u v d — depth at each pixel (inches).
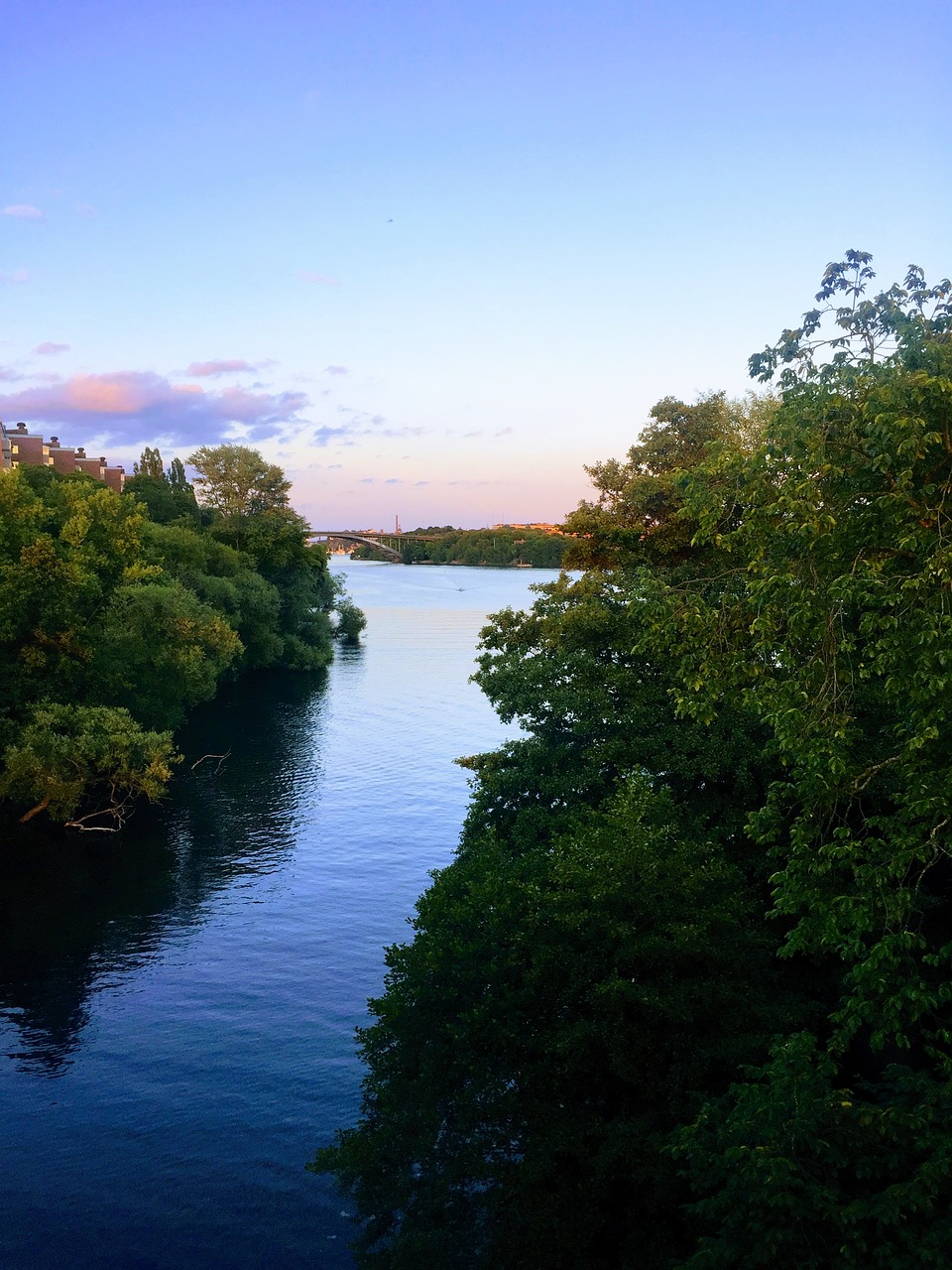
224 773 2348.7
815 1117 477.7
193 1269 770.8
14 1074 1055.0
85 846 1818.4
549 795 1054.4
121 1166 900.0
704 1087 634.8
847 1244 433.7
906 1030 754.8
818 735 523.2
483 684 1240.8
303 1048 1114.7
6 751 1865.2
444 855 1786.4
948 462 522.3
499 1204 653.3
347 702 3339.1
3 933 1429.6
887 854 544.7
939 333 546.3
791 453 546.6
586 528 1498.5
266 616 3875.5
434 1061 682.2
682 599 665.6
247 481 4552.2
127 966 1323.8
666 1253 603.2
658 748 974.4
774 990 771.4
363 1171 679.7
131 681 2277.3
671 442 1694.1
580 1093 684.1
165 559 3334.2
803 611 517.7
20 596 1995.6
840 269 546.3
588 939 675.4
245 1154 921.5
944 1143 445.1
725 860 822.5
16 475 2250.2
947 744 524.7
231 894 1589.6
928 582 482.3
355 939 1421.0
